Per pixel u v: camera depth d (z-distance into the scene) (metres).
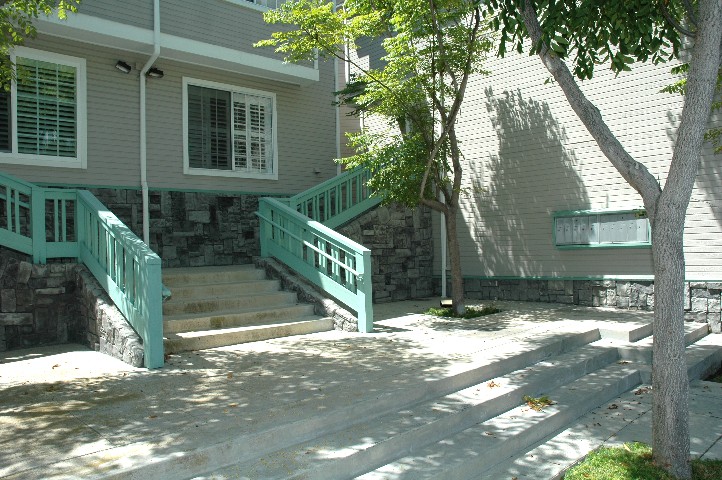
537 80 10.40
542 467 4.22
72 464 3.31
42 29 8.27
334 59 12.12
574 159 9.95
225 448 3.63
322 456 3.73
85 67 8.84
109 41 8.85
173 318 6.98
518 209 10.78
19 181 6.98
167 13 9.32
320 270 8.33
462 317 8.85
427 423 4.37
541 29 4.75
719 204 8.42
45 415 4.24
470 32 8.39
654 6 5.01
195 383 5.12
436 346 6.61
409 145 8.73
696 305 8.68
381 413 4.58
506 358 5.96
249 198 10.69
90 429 3.92
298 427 4.02
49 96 8.58
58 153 8.64
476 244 11.48
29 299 6.91
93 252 7.16
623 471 4.04
